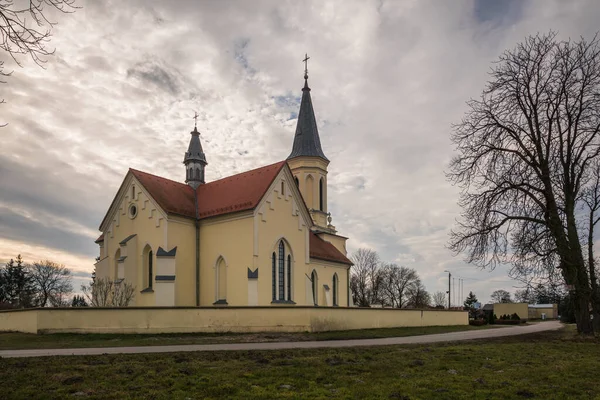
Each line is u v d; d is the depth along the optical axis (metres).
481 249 31.55
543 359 18.48
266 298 38.81
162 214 39.78
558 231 29.50
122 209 43.19
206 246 41.78
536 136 31.14
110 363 15.67
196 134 53.91
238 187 43.53
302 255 43.75
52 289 92.62
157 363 15.65
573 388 12.94
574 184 30.56
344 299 57.03
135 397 11.21
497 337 30.14
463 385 13.08
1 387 11.98
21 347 21.73
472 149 32.53
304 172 61.19
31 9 9.69
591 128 29.94
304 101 63.94
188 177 52.53
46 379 12.88
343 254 62.62
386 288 114.25
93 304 39.47
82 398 11.11
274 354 18.30
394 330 35.75
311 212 60.34
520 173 30.77
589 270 30.36
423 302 122.69
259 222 39.16
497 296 156.88
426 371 15.26
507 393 12.13
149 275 40.59
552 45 30.98
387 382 13.32
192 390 12.00
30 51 9.95
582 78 30.20
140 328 28.09
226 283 39.78
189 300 40.50
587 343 25.27
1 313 30.16
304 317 30.28
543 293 31.19
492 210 31.33
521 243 29.80
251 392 11.82
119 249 42.88
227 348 20.80
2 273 88.56
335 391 12.11
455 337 30.03
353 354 18.73
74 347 21.70
